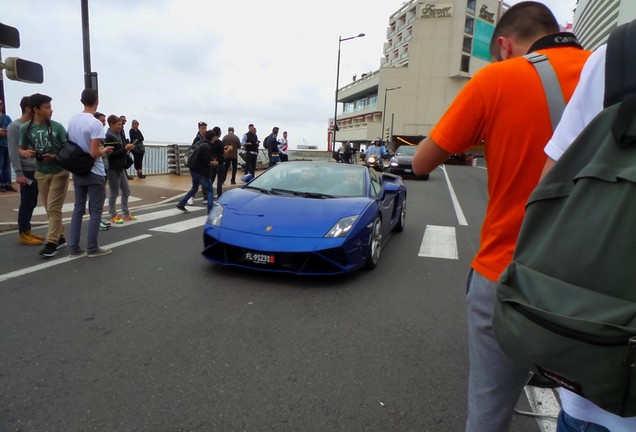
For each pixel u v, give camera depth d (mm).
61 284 4293
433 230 7848
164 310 3721
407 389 2629
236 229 4605
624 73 1069
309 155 28859
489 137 1482
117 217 7527
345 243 4398
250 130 15016
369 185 5688
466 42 67062
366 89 79625
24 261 5043
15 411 2311
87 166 4910
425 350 3145
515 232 1456
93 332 3270
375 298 4172
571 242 1062
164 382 2623
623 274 971
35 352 2947
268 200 5051
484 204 11633
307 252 4312
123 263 5059
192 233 6820
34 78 6707
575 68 1426
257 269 4477
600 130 1093
